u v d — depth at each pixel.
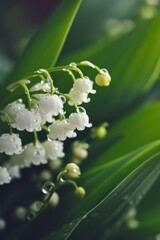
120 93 0.28
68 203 0.25
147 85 0.28
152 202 0.29
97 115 0.28
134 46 0.27
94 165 0.26
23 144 0.25
